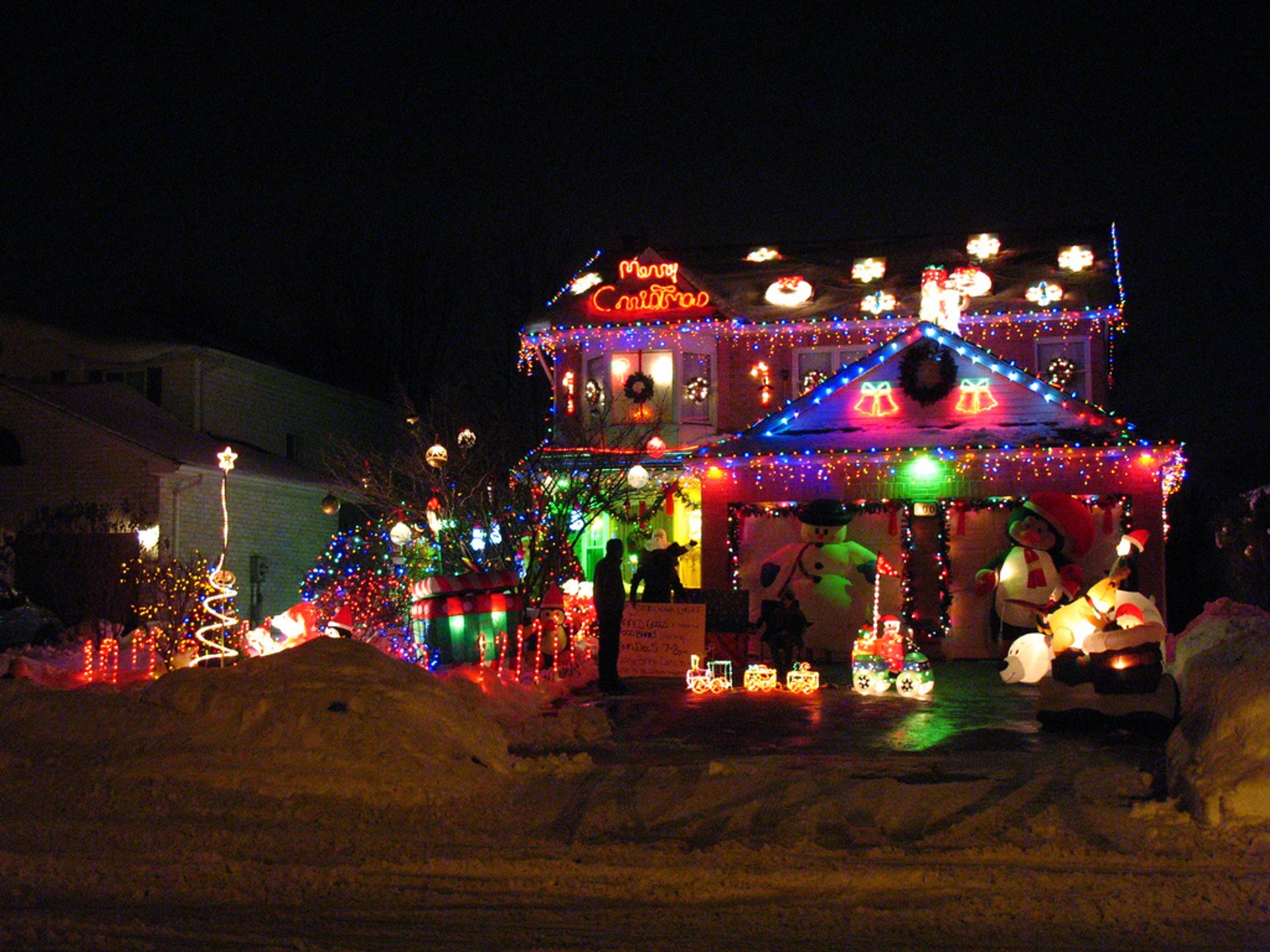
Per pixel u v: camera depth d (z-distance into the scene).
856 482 19.38
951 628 19.05
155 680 10.26
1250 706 8.48
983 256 24.84
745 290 24.70
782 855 7.03
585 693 15.25
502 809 8.35
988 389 19.23
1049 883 6.45
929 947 5.41
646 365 24.17
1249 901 6.07
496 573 17.19
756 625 16.89
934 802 8.38
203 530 24.61
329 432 32.06
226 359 27.77
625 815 8.13
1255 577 23.95
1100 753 10.46
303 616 14.47
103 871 6.63
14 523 23.97
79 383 26.92
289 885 6.40
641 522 21.05
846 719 12.76
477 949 5.37
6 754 9.13
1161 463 18.42
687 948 5.38
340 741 9.30
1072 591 15.96
